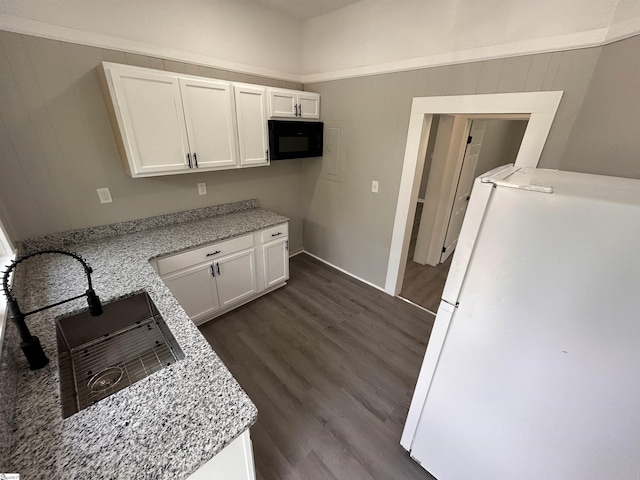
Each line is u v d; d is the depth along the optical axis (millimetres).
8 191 1690
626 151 1226
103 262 1756
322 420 1654
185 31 2135
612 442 812
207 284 2301
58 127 1781
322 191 3350
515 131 4867
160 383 920
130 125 1816
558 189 794
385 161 2639
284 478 1365
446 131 3119
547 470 971
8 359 910
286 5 2508
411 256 3973
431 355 1176
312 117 2965
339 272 3439
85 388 1150
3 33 1508
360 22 2428
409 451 1447
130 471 682
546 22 1576
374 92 2523
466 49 1909
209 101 2131
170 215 2445
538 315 864
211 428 786
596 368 790
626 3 1265
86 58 1777
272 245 2717
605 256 715
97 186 2018
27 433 759
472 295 993
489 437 1094
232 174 2801
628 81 1223
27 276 1570
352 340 2320
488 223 893
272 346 2225
